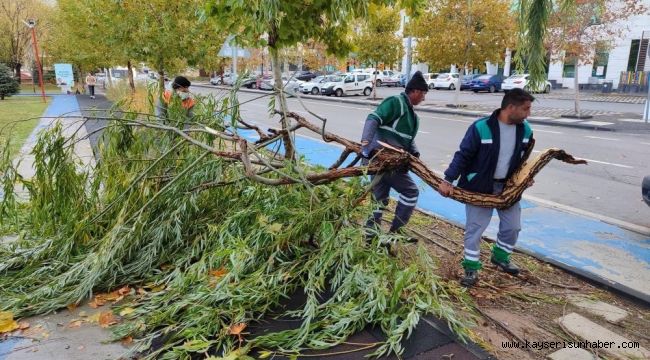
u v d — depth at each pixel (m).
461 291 3.83
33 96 29.83
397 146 4.52
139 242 4.36
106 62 19.92
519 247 5.11
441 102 27.05
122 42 9.70
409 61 28.84
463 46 21.56
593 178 8.68
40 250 4.45
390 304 3.19
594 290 4.13
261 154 5.00
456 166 3.91
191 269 3.82
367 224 4.28
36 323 3.49
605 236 5.57
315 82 35.12
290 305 3.51
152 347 3.10
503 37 20.98
